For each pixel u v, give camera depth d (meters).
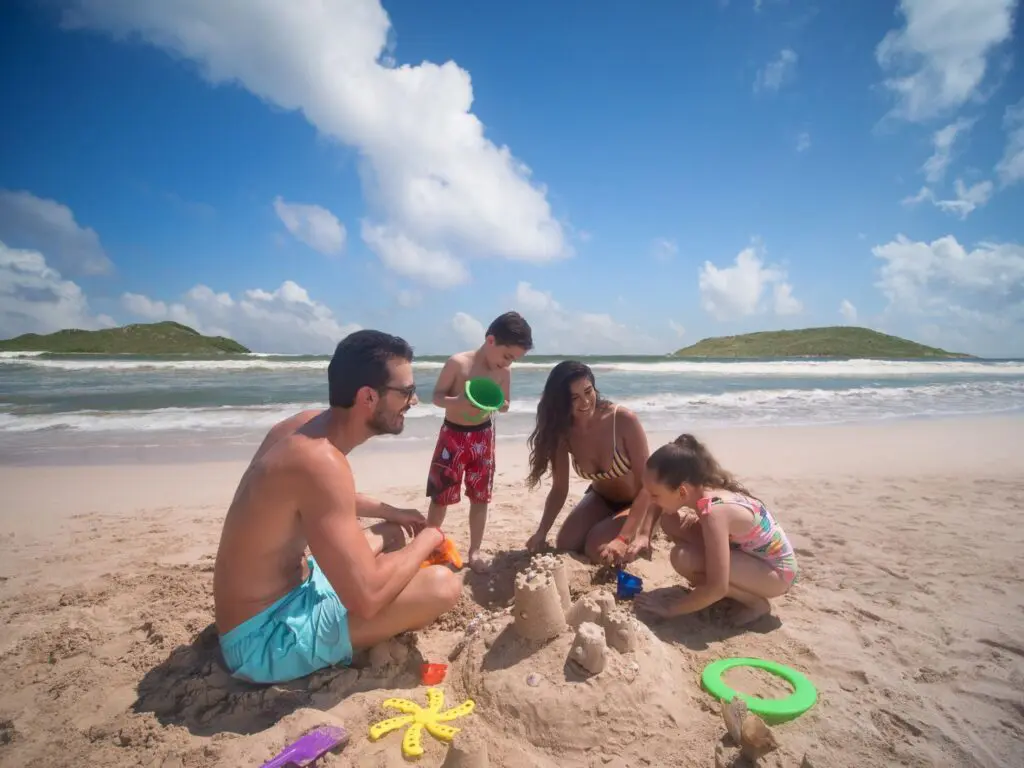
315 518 2.34
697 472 3.15
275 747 2.14
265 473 2.35
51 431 9.18
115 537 4.64
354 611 2.40
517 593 2.62
